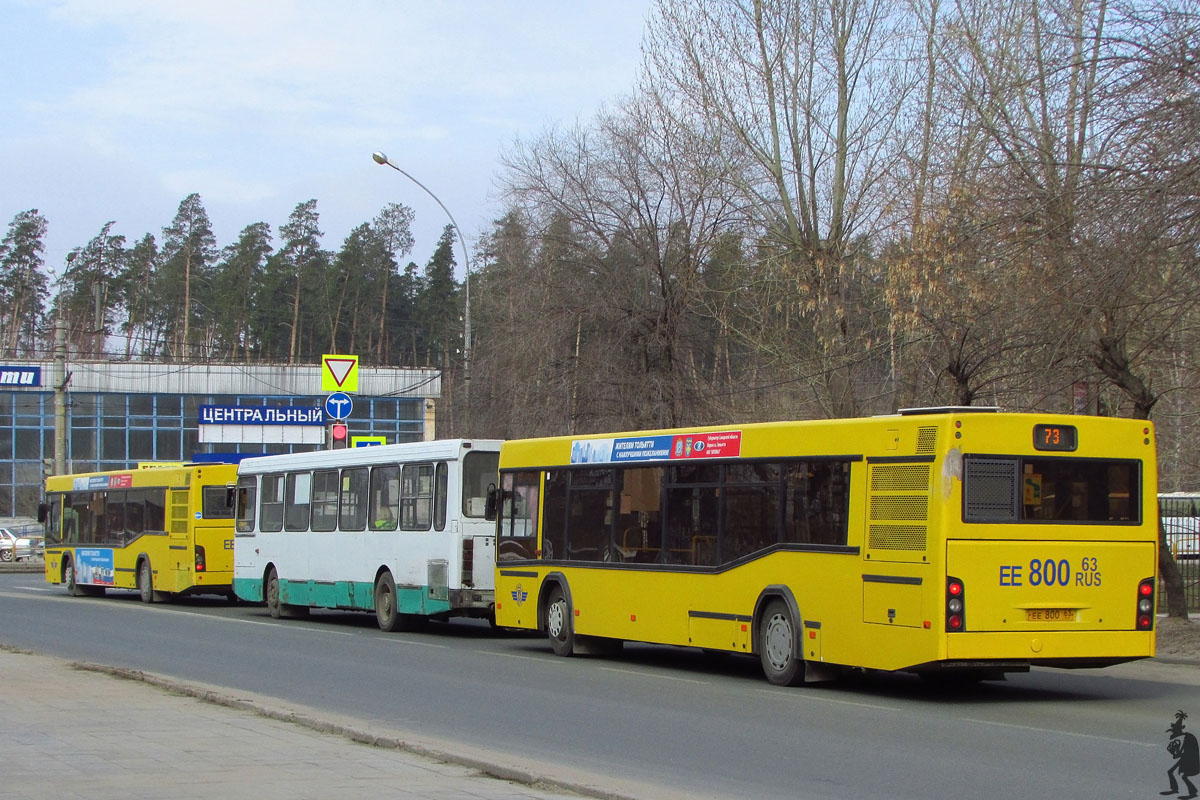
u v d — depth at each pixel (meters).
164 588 30.34
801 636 14.58
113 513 33.03
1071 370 18.70
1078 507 13.53
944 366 21.38
